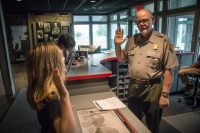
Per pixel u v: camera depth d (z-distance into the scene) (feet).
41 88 2.48
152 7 19.12
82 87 5.80
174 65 4.89
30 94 2.55
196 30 13.07
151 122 5.33
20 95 11.99
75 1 17.83
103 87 5.92
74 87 5.70
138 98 5.48
